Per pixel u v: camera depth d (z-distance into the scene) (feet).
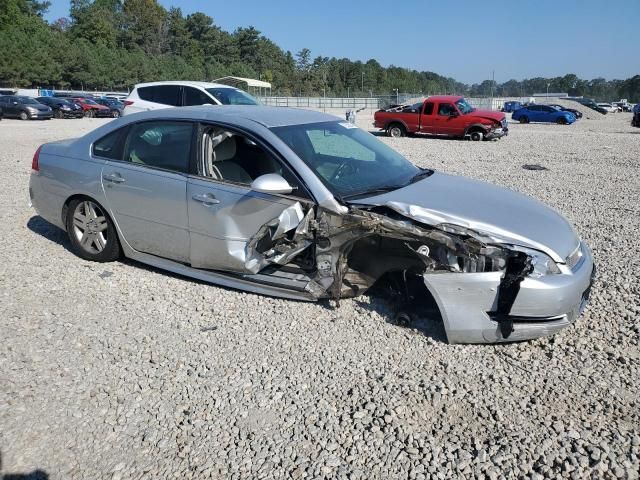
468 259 12.13
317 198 13.38
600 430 9.81
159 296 15.15
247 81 165.07
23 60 223.30
